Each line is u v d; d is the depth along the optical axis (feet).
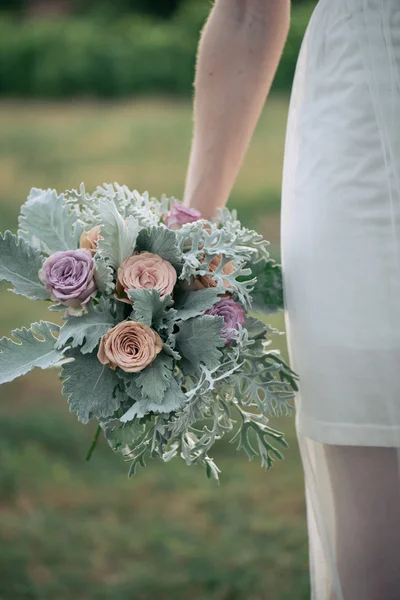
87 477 11.75
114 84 53.11
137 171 33.09
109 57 53.11
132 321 5.10
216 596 8.98
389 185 5.14
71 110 48.32
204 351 5.18
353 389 5.19
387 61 5.21
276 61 6.05
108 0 63.98
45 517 10.68
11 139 39.58
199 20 55.36
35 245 5.66
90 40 53.78
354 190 5.20
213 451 12.33
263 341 5.62
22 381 15.33
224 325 5.28
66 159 35.37
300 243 5.41
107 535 10.23
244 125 6.07
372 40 5.23
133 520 10.59
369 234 5.16
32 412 13.89
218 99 6.03
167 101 50.80
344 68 5.31
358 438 5.21
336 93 5.34
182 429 5.14
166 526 10.42
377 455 5.21
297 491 11.10
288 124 5.83
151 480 11.60
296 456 12.05
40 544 10.05
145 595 9.04
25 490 11.37
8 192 29.96
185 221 5.57
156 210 5.83
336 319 5.21
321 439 5.34
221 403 5.35
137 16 63.46
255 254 5.81
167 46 53.42
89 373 5.25
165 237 5.30
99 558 9.75
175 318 5.19
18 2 63.62
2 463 12.08
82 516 10.71
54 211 5.68
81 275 5.23
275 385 5.31
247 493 11.12
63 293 5.22
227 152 6.11
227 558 9.64
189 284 5.37
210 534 10.19
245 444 5.31
